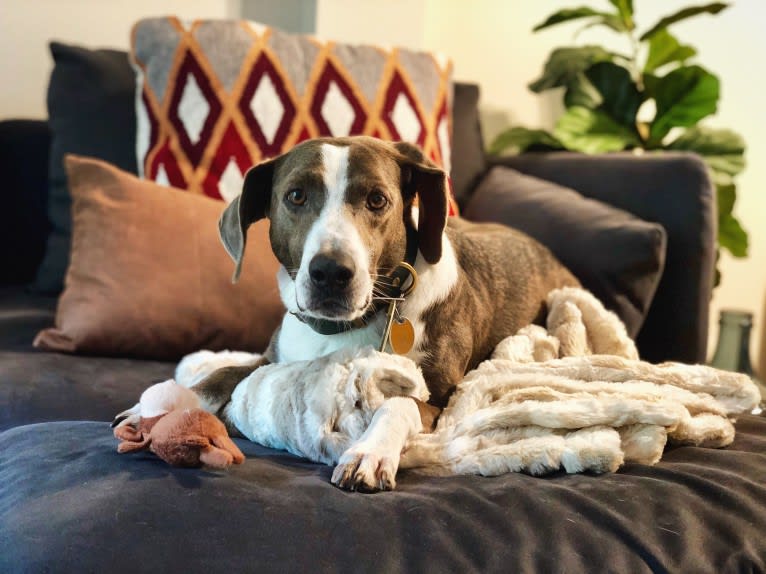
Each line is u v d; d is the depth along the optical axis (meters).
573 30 3.02
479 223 2.16
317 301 1.18
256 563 0.87
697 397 1.34
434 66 2.30
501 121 3.02
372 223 1.25
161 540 0.88
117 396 1.44
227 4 2.72
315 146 1.28
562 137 2.54
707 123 3.09
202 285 1.72
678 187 1.93
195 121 1.98
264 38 2.08
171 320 1.68
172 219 1.75
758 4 3.04
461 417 1.24
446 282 1.40
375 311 1.34
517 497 1.01
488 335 1.56
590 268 1.88
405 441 1.15
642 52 3.06
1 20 2.46
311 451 1.17
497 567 0.91
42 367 1.52
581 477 1.11
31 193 2.35
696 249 1.91
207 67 2.00
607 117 2.64
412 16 2.77
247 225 1.37
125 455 1.06
